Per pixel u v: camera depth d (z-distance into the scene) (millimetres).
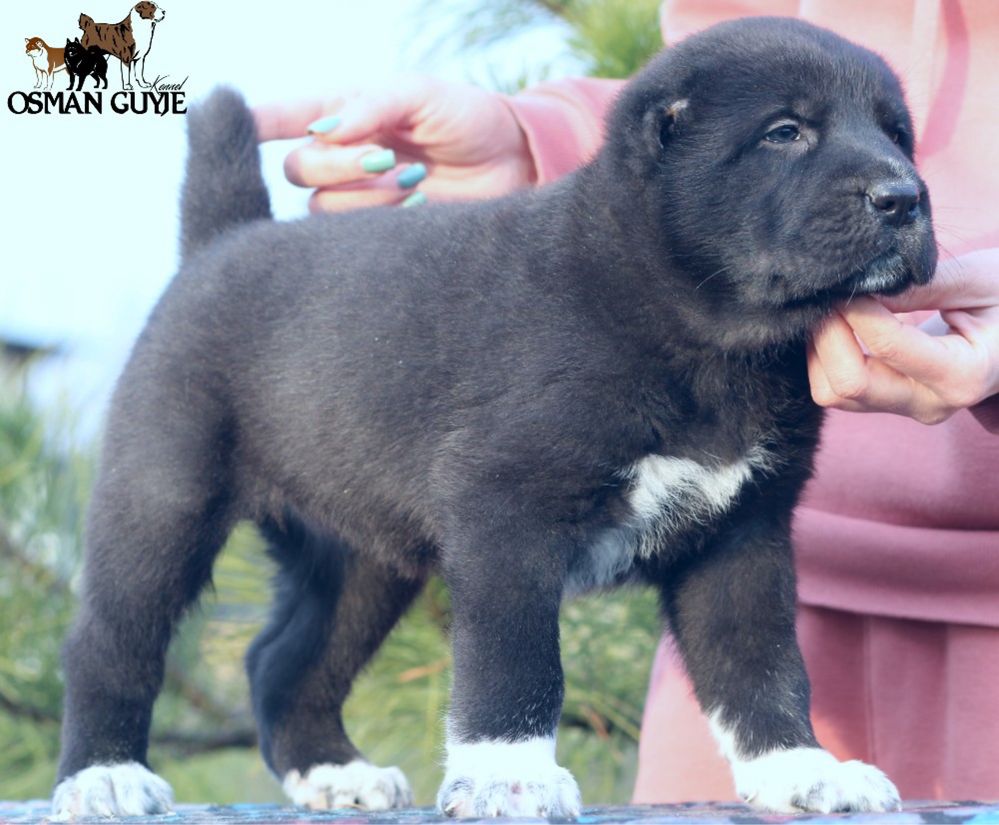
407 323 3885
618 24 5617
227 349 4180
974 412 3779
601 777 5395
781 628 3818
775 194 3627
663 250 3695
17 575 5562
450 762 3443
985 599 4094
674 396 3695
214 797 5645
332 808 4156
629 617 5219
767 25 3848
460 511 3623
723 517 3840
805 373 3828
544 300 3697
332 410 4008
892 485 4203
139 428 4191
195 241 4547
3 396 5742
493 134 4855
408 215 4113
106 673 4066
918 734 4281
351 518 4098
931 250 3510
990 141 4191
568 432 3600
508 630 3527
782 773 3533
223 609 5633
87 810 3766
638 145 3750
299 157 4703
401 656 5270
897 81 3840
